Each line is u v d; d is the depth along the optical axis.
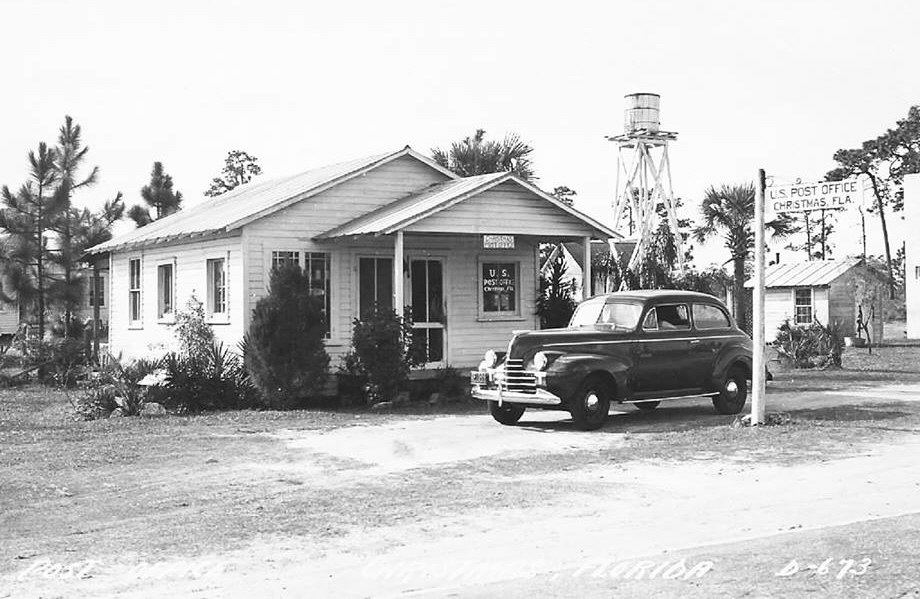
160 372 19.23
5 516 9.55
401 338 19.14
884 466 11.78
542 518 9.20
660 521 9.02
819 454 12.72
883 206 68.75
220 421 16.67
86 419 17.44
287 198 20.00
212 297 21.06
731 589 6.77
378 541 8.38
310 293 18.78
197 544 8.32
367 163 21.28
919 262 44.31
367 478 11.45
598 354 15.62
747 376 17.42
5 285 28.41
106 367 20.20
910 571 7.11
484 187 19.80
